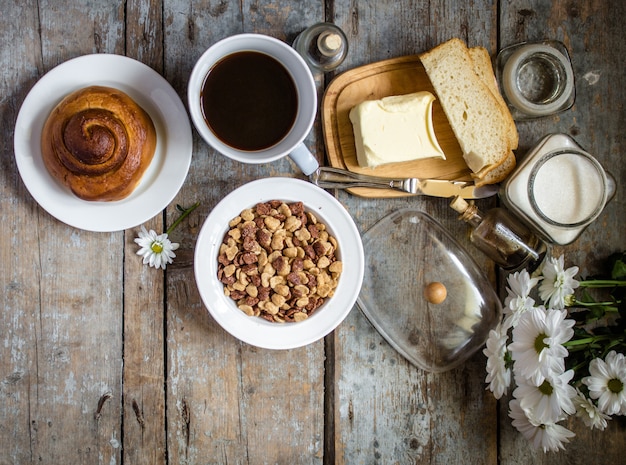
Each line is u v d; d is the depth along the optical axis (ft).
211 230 2.35
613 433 2.60
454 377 2.61
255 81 2.32
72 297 2.50
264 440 2.56
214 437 2.55
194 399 2.53
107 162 2.26
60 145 2.25
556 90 2.47
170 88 2.37
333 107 2.49
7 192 2.47
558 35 2.59
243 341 2.38
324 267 2.41
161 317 2.52
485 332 2.58
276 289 2.38
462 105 2.44
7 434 2.49
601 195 2.39
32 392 2.50
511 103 2.51
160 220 2.51
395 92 2.50
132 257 2.51
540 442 2.36
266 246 2.40
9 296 2.48
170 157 2.39
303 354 2.56
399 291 2.57
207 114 2.31
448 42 2.43
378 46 2.55
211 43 2.50
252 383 2.55
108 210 2.37
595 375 2.20
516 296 2.38
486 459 2.60
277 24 2.52
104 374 2.51
